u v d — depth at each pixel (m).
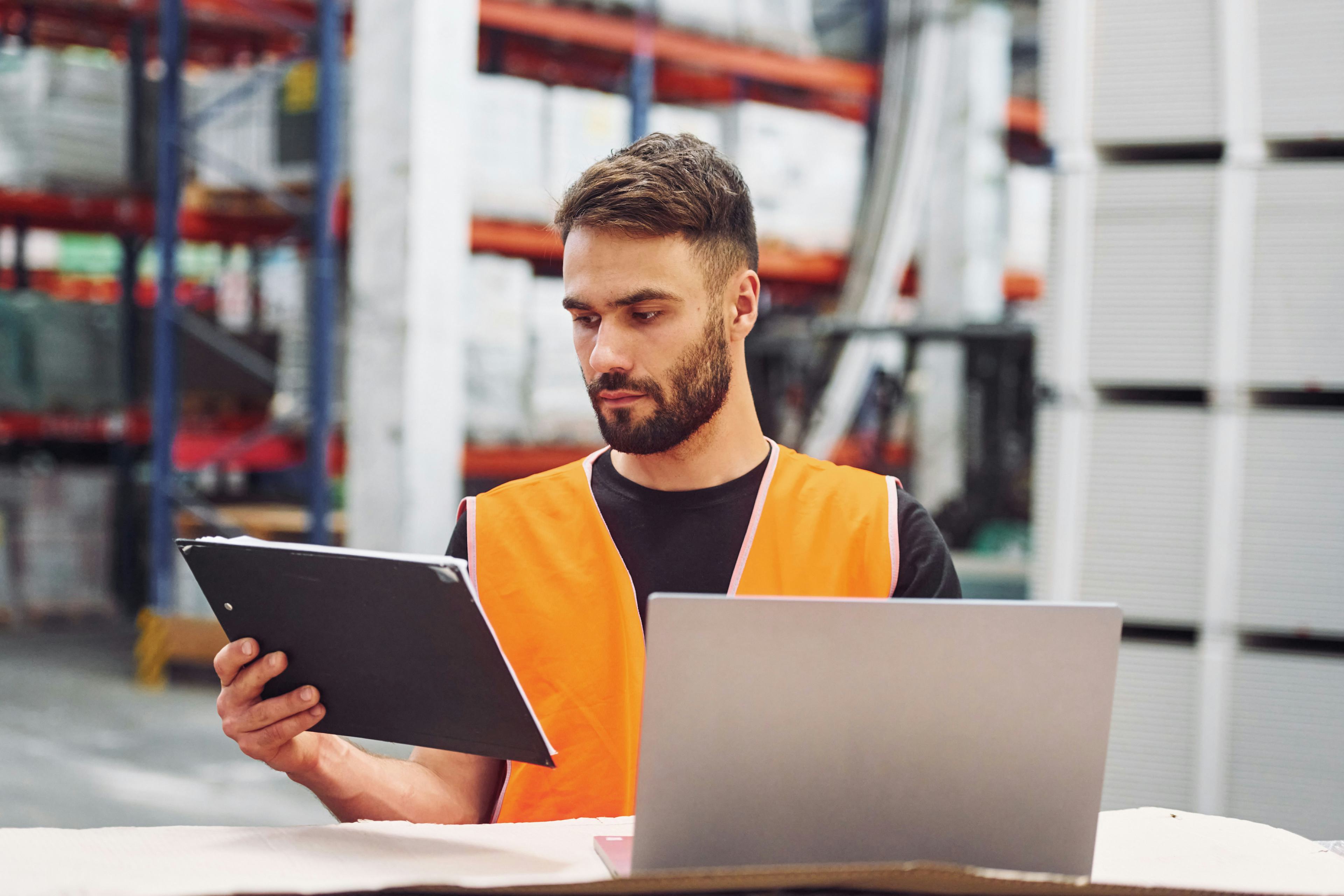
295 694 1.14
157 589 6.20
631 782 1.34
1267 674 2.49
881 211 7.41
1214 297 2.51
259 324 6.82
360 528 5.14
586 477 1.45
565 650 1.36
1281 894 1.03
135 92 6.89
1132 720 2.59
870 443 7.65
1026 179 7.84
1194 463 2.54
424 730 1.11
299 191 6.30
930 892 0.96
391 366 5.06
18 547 7.22
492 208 6.05
